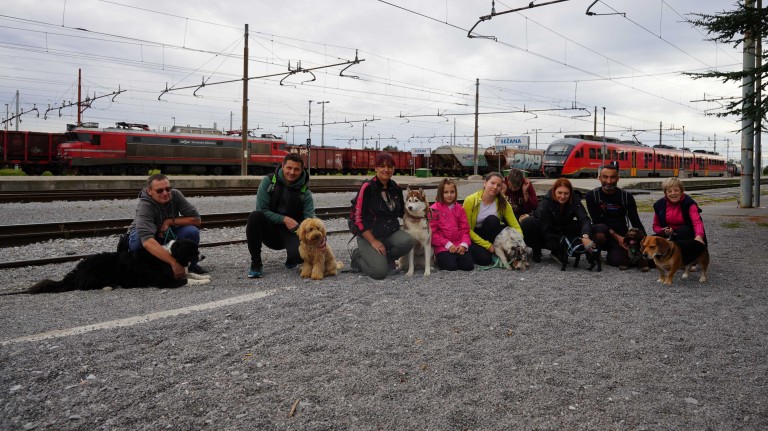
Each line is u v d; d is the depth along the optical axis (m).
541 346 3.69
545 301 4.86
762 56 8.97
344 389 2.99
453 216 6.42
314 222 5.73
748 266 6.74
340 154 50.25
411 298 4.95
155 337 3.76
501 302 4.81
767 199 19.89
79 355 3.40
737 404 2.87
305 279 5.86
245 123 28.16
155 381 3.05
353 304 4.71
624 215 6.60
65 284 5.48
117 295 5.17
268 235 6.38
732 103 9.41
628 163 42.78
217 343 3.67
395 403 2.84
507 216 6.71
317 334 3.86
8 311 4.58
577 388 3.05
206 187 22.62
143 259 5.52
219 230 10.77
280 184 6.15
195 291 5.31
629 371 3.29
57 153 33.94
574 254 6.32
